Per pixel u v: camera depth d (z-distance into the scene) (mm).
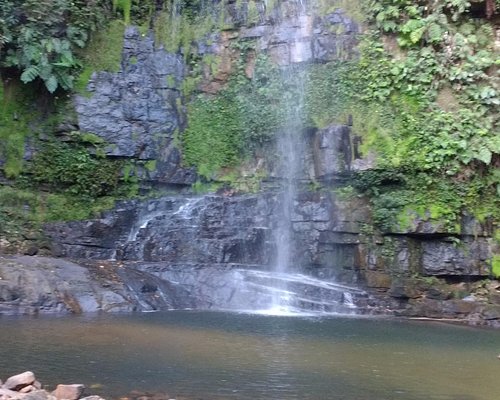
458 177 14828
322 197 15555
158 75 17141
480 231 14516
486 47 16141
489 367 7969
